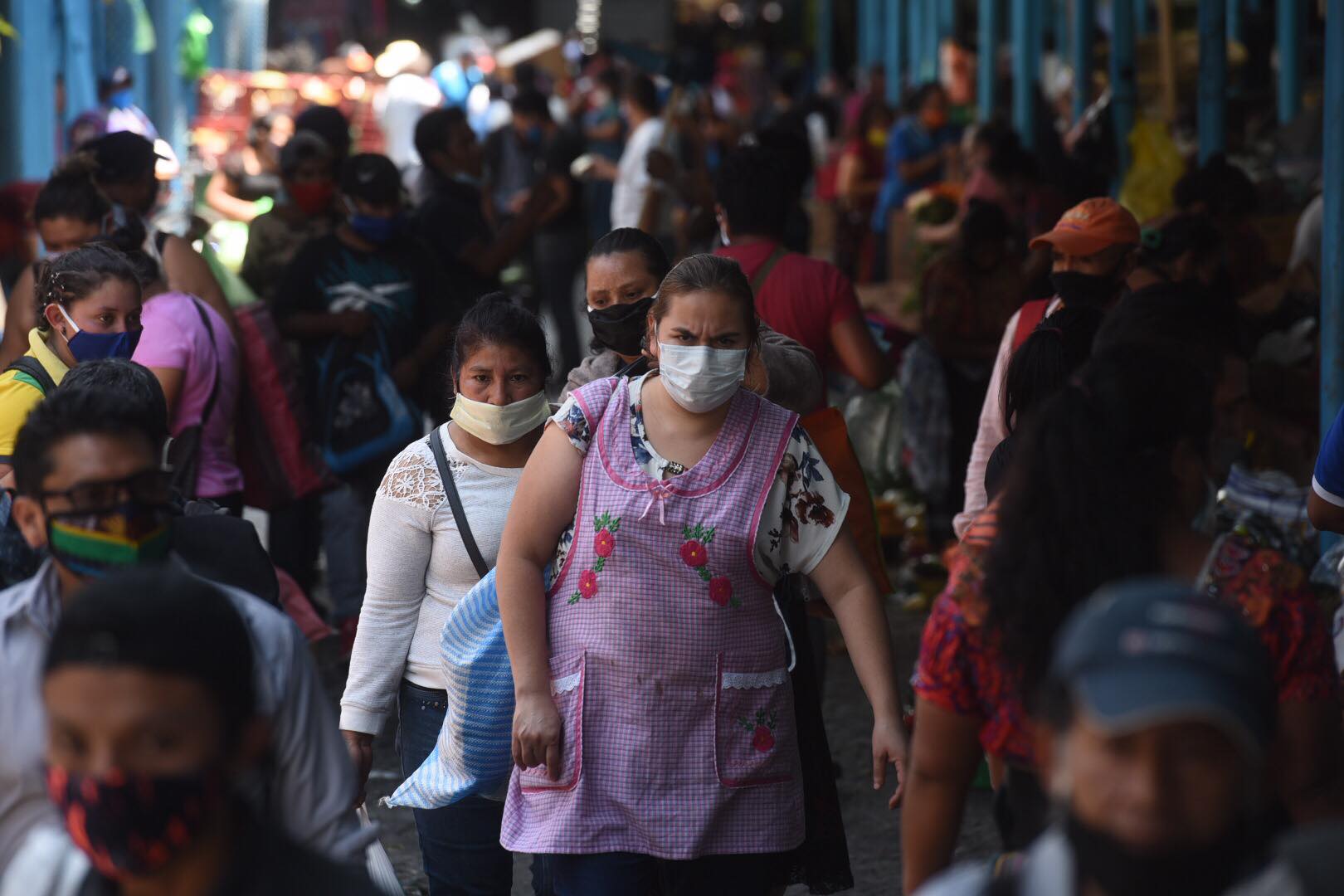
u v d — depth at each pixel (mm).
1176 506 7777
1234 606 7637
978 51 55562
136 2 48938
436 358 21469
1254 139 34750
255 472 18938
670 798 10266
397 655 12125
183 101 61438
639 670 10258
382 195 20969
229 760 6246
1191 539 7801
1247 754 5418
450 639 11352
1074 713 5645
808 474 10508
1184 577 7719
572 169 42781
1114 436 7676
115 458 7578
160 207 21594
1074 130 38406
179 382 15969
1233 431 15734
